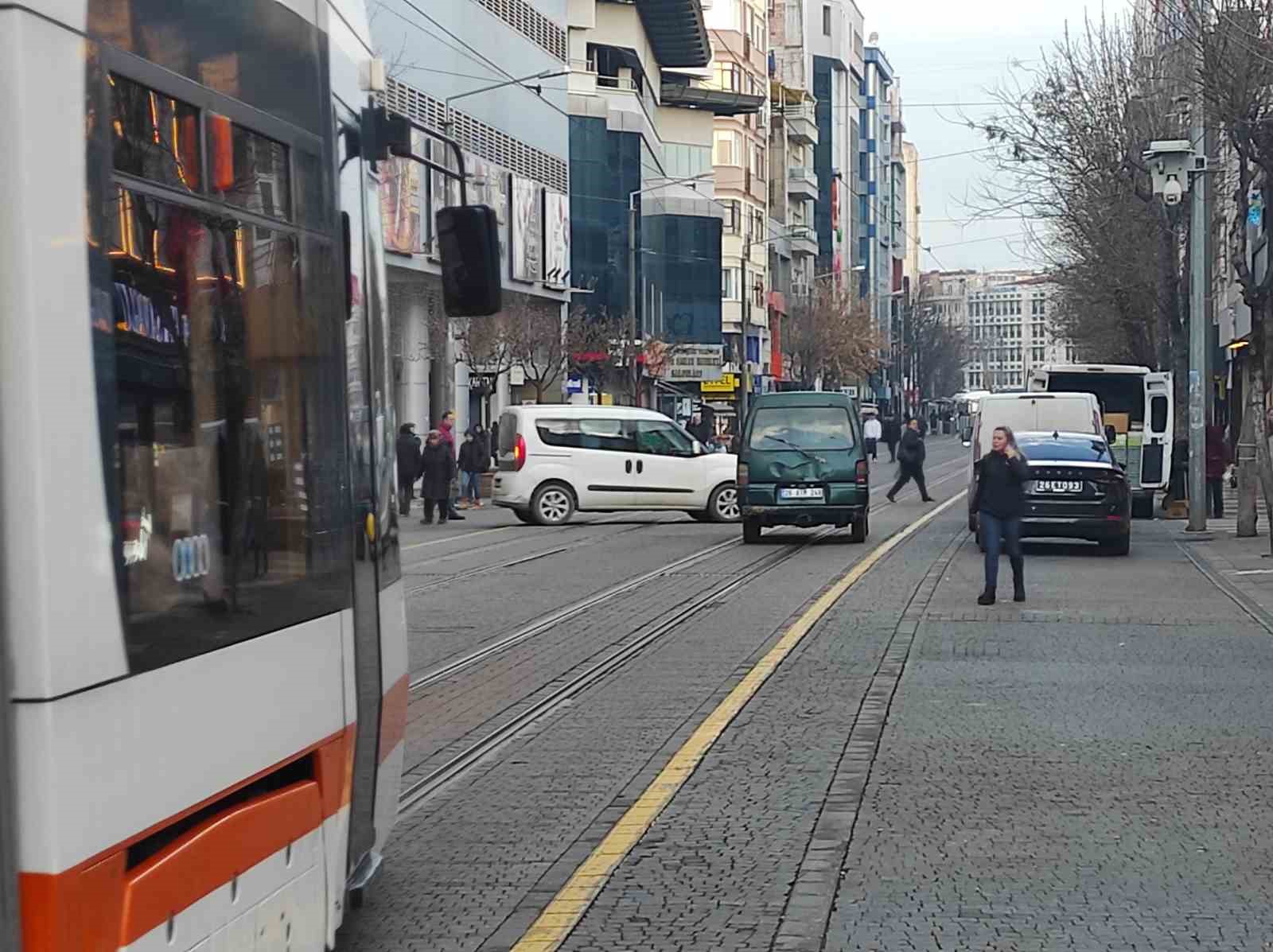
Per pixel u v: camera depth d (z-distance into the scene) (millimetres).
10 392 3436
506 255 56812
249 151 4750
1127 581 21797
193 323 4289
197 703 4219
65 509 3553
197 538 4266
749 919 6828
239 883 4488
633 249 60875
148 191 4035
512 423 35500
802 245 118688
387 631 6301
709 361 85938
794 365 110125
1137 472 37531
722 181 98188
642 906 7051
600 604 19266
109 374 3785
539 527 34594
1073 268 47312
